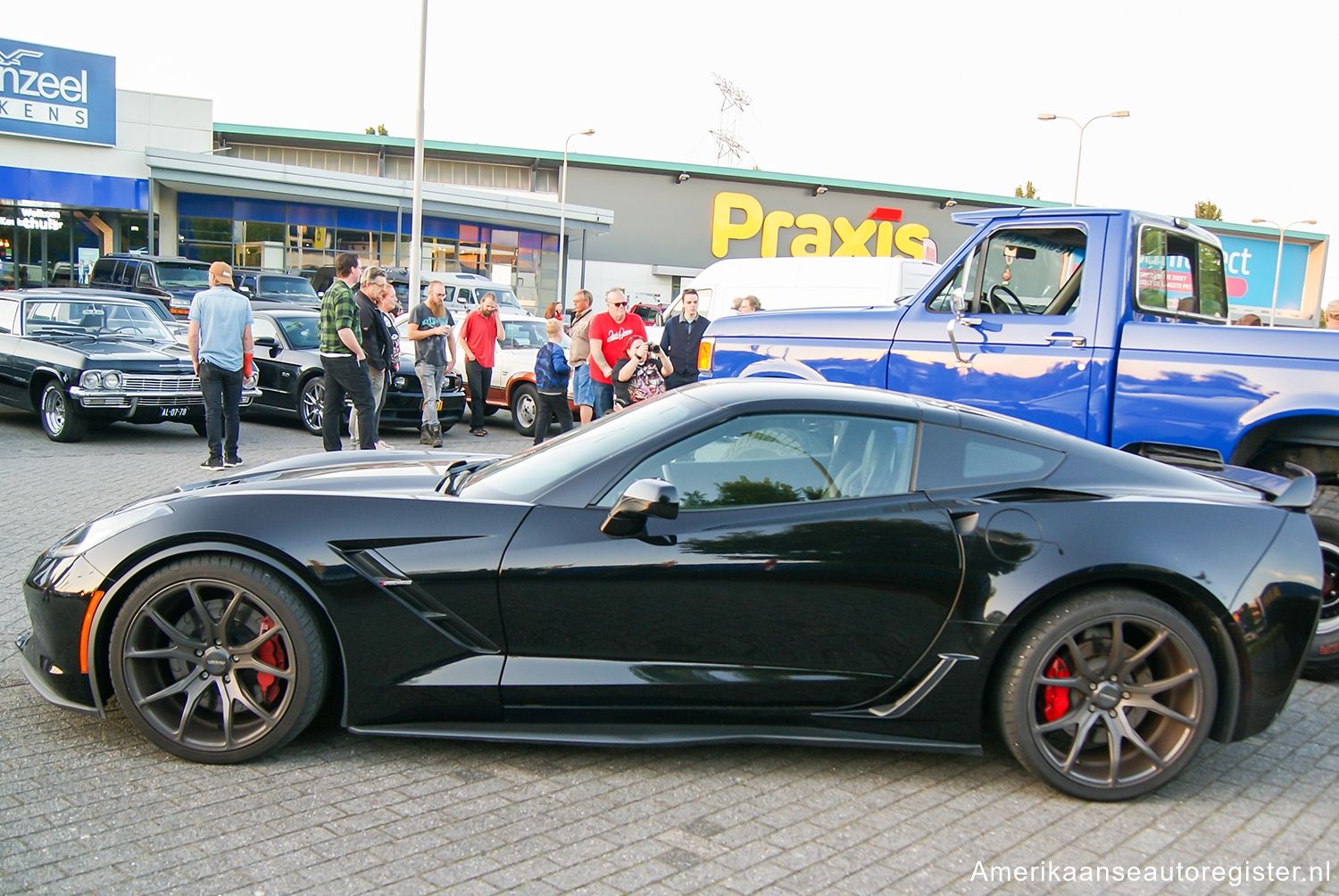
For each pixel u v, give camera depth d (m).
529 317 14.91
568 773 3.42
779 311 6.77
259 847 2.84
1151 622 3.31
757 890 2.70
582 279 40.28
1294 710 4.32
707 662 3.38
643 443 3.51
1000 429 3.64
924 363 5.93
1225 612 3.34
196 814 3.03
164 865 2.73
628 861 2.83
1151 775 3.35
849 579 3.34
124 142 30.58
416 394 12.23
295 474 3.98
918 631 3.37
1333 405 4.47
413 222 17.69
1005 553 3.34
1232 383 4.77
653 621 3.34
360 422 9.16
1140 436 5.09
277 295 20.38
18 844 2.82
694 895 2.66
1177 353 4.98
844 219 50.41
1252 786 3.53
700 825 3.08
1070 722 3.35
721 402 3.62
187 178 29.88
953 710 3.38
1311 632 3.43
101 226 30.75
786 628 3.36
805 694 3.41
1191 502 3.49
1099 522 3.38
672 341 10.42
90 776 3.26
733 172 48.75
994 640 3.32
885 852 2.95
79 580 3.35
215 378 9.13
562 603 3.33
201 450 10.45
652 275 48.94
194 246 33.31
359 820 3.02
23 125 27.41
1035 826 3.16
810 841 3.00
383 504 3.44
